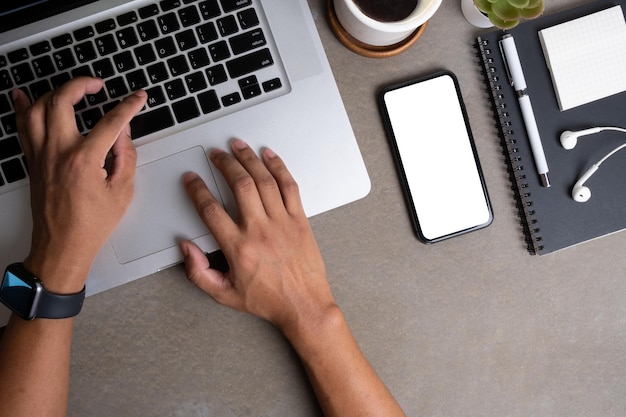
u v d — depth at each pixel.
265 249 0.69
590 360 0.77
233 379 0.73
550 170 0.75
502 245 0.76
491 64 0.74
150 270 0.70
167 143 0.69
